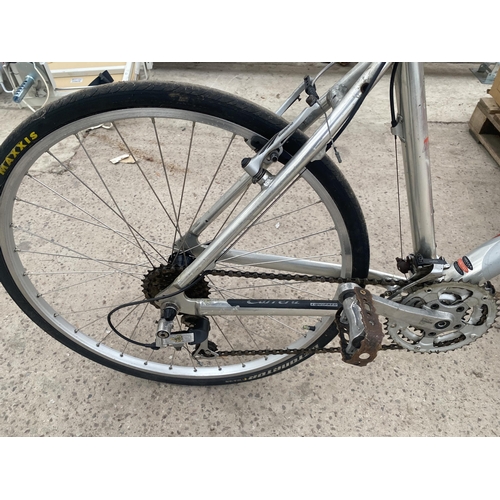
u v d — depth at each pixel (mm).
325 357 1303
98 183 1859
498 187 1933
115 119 762
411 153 779
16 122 2209
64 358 1273
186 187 1859
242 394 1222
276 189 730
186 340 981
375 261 1582
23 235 1613
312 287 1481
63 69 2252
